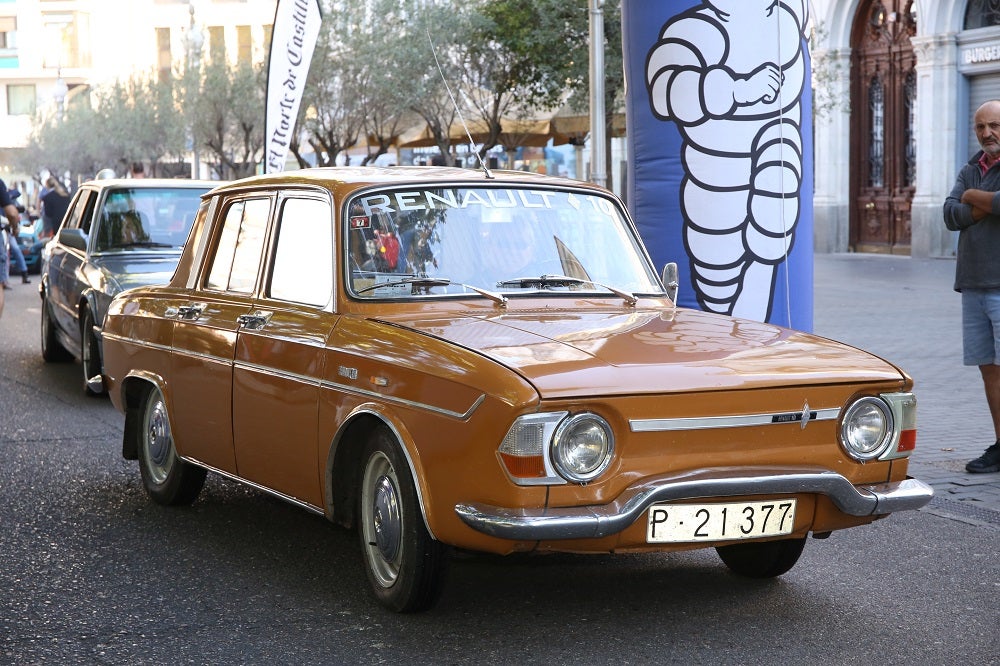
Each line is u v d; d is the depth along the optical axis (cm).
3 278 1188
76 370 1264
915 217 2848
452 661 442
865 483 473
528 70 2569
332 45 2753
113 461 816
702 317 543
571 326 499
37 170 5609
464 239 550
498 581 540
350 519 515
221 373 583
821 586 537
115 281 1033
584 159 3009
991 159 750
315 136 2945
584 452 427
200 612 501
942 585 539
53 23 6875
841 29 3034
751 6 847
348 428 498
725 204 858
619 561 575
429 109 2678
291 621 488
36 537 623
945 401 1016
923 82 2806
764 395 448
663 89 859
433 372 452
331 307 523
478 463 431
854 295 1992
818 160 3131
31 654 455
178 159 4181
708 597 519
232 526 641
